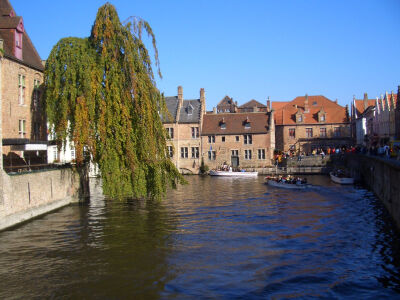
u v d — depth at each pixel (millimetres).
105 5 20719
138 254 14672
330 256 14453
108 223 19844
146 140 20016
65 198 25234
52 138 22719
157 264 13586
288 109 66375
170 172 21672
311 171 51625
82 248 15391
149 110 20078
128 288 11555
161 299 10867
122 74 20188
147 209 24203
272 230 18484
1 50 18125
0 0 24797
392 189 20281
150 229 18609
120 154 20266
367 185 34906
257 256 14500
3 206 17656
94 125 20672
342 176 40156
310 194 30734
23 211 19531
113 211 23312
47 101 21266
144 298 10922
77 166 24875
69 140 21453
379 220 20250
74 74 20375
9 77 22250
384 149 35875
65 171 25172
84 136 19812
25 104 24266
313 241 16484
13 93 22734
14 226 18594
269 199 28469
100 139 20547
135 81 19891
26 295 11086
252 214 22531
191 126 56531
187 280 12172
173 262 13789
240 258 14258
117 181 19859
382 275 12523
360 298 10922
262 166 54781
